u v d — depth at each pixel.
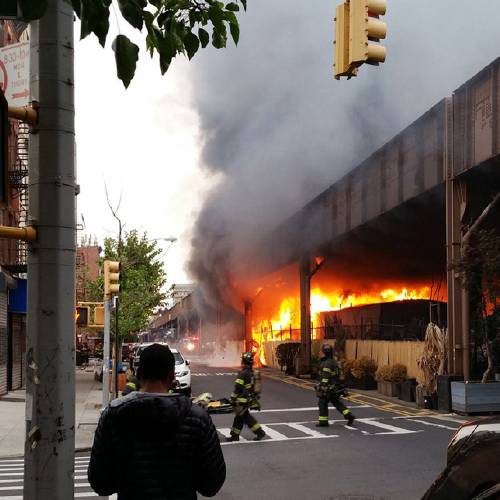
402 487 8.30
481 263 16.61
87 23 2.79
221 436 13.02
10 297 24.44
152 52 3.40
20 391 24.98
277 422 15.22
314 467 9.73
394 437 12.59
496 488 3.35
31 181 3.50
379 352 25.62
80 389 24.97
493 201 17.06
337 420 15.55
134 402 2.89
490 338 17.70
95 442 2.95
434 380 18.22
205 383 27.62
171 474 2.84
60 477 3.31
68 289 3.46
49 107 3.48
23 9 2.56
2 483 9.11
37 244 3.43
